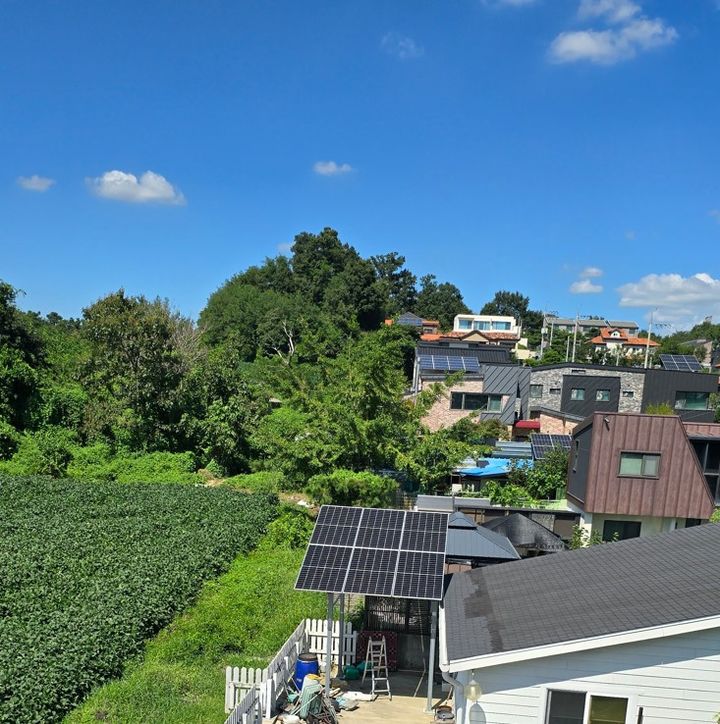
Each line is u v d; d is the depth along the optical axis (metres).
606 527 23.17
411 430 26.83
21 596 15.45
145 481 31.16
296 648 13.73
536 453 30.81
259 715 11.28
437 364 44.66
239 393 39.25
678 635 9.23
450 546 14.58
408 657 13.83
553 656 9.52
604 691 9.48
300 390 27.42
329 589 12.05
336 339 37.25
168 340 39.09
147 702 11.82
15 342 38.62
